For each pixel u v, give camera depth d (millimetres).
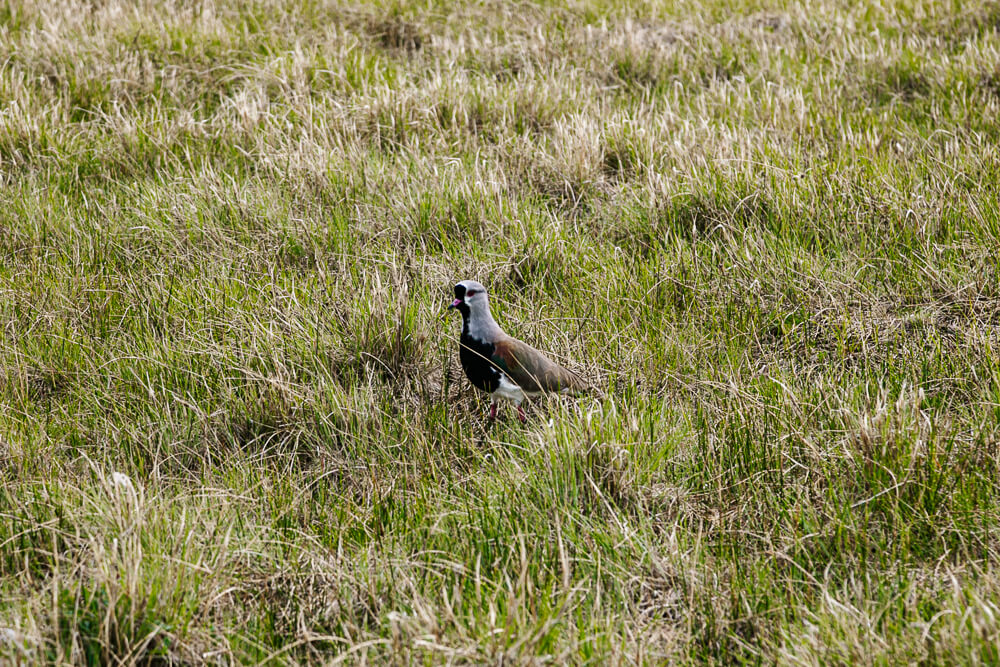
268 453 7777
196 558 6227
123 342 8750
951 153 11195
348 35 15258
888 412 7223
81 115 12945
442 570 6438
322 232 10219
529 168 11617
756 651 5809
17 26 15156
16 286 9406
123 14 15258
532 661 5359
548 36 15578
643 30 16047
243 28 15195
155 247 10188
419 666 5520
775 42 15672
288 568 6375
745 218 10469
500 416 8312
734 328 8930
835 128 12383
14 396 8180
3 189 11047
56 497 6848
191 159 11508
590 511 6941
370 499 7254
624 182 11461
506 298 9594
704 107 13070
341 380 8477
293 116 12578
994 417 7477
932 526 6543
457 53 14852
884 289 9398
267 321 8758
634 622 6070
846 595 6039
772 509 6879
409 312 8742
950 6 15930
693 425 7809
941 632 5496
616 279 9664
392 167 11445
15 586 6227
